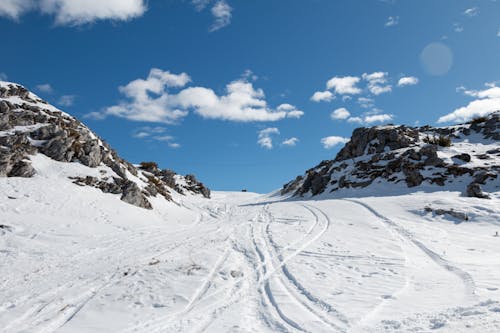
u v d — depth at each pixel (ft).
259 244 64.18
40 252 55.72
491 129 149.79
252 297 36.78
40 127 105.29
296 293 37.11
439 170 119.34
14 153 89.76
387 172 131.23
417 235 67.62
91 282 42.32
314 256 54.03
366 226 78.74
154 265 49.16
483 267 42.91
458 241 62.95
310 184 171.63
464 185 107.65
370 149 160.35
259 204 155.94
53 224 69.92
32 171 89.97
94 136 128.06
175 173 213.87
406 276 41.42
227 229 83.82
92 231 71.31
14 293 38.50
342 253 55.31
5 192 77.61
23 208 73.10
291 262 50.65
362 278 41.60
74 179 94.63
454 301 29.22
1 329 29.58
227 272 45.73
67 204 80.84
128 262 51.44
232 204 168.76
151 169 195.83
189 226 90.48
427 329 23.20
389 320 26.50
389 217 85.46
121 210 88.79
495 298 27.58
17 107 115.44
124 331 28.76
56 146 102.06
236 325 28.99
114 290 39.06
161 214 104.17
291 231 76.74
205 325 29.60
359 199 114.52
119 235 71.41
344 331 25.89
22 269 47.50
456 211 81.41
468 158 120.67
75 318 31.73
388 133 156.35
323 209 107.34
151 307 34.19
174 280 42.27
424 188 113.39
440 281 37.76
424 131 171.42
